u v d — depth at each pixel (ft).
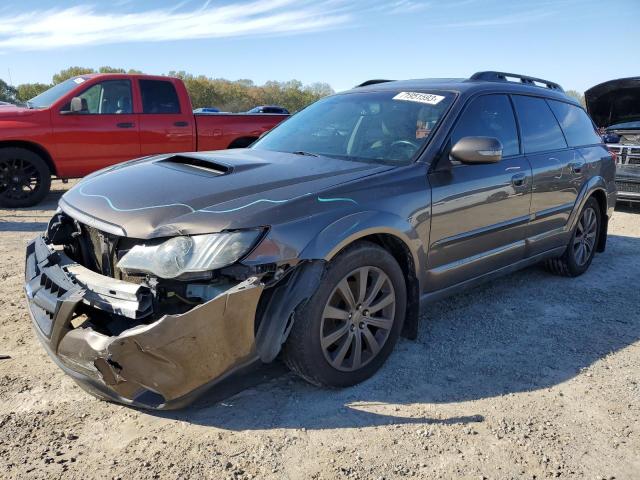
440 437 8.78
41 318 9.29
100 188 10.18
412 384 10.37
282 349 9.35
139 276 8.52
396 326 10.64
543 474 8.04
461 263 12.16
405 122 12.26
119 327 8.39
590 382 10.75
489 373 10.94
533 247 14.67
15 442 8.28
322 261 8.96
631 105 31.35
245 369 8.60
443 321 13.50
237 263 8.28
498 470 8.08
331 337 9.48
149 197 9.25
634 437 9.00
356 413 9.34
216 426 8.86
